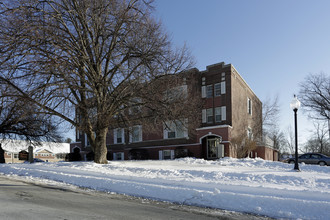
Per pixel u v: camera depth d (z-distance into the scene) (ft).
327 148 188.96
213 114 94.99
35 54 45.24
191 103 58.54
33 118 65.87
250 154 104.01
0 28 47.09
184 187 30.42
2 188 32.27
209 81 97.45
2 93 50.55
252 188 27.45
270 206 22.45
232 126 90.74
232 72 94.79
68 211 20.83
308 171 49.29
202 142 93.61
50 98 50.90
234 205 23.76
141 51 53.31
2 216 18.47
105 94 54.03
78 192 31.07
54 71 47.24
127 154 112.27
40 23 47.01
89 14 53.98
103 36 54.29
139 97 55.57
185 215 21.16
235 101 96.02
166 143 100.48
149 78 53.36
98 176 40.93
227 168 54.39
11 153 195.72
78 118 57.52
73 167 50.65
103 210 21.70
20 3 47.80
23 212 19.89
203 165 62.75
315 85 131.44
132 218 19.39
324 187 28.71
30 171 50.01
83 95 55.42
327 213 20.15
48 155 223.10
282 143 204.23
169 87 56.70
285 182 31.81
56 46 46.62
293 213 21.07
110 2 52.65
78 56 49.93
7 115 84.23
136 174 41.37
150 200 27.02
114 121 58.90
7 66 47.11
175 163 66.95
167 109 53.47
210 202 25.00
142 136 107.65
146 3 57.31
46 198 26.40
